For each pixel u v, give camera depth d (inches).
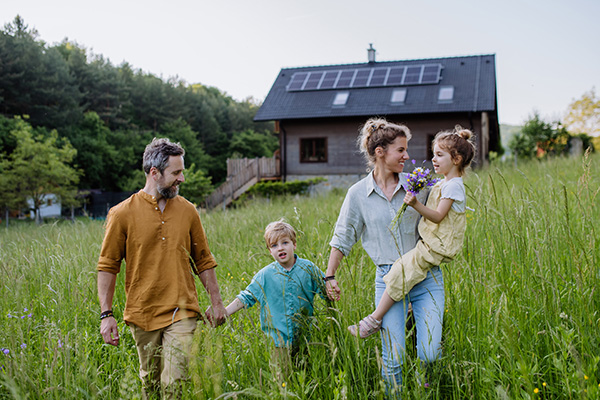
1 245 287.3
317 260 164.2
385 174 124.6
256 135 3132.4
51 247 232.7
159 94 2792.8
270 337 120.4
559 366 97.5
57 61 2100.1
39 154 1007.6
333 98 973.8
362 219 128.3
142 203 122.6
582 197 187.3
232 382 103.6
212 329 112.4
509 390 100.7
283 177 975.6
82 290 175.0
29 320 134.6
